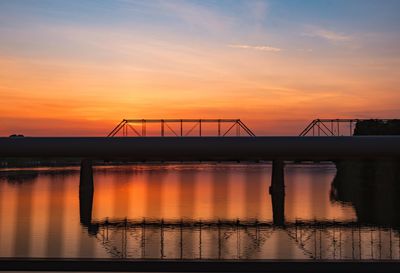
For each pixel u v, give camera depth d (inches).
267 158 1737.2
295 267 112.3
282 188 3206.2
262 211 2625.5
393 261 112.9
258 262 113.0
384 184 3865.7
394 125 3725.4
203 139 1777.8
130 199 3228.3
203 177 6058.1
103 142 1808.6
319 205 2844.5
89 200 3075.8
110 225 2156.7
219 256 1508.4
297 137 1658.5
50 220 2204.7
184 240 1809.8
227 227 2122.3
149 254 1525.6
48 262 112.5
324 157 1514.5
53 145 1753.2
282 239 1818.4
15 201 2891.2
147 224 2199.8
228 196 3410.4
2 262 112.5
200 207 2805.1
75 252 1539.1
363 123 3929.6
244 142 1731.1
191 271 112.1
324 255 1518.2
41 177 5334.6
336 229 2015.3
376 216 2341.3
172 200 3169.3
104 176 6259.8
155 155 1822.1
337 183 4591.5
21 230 1904.5
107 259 113.5
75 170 7052.2
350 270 111.9
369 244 1670.8
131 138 1797.5
